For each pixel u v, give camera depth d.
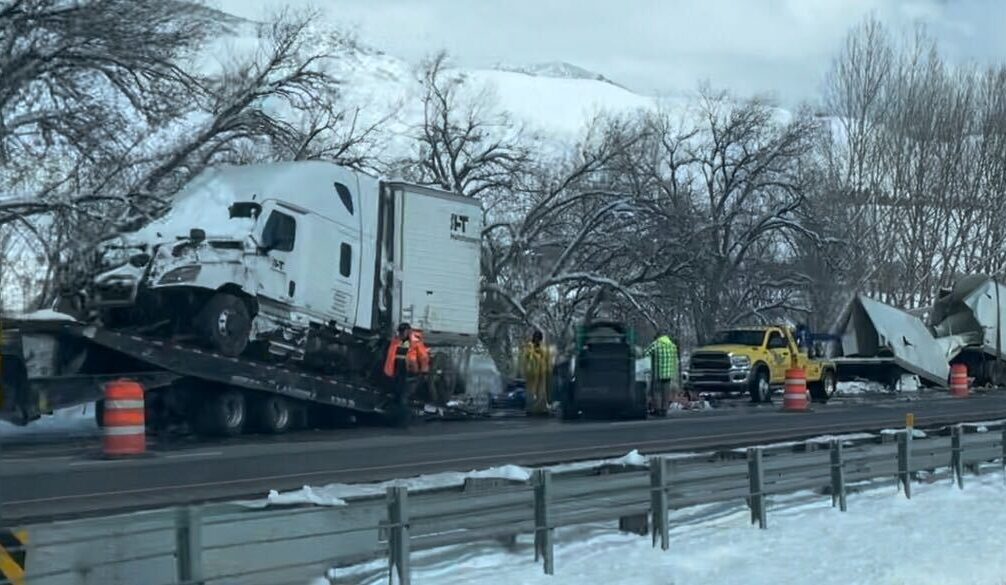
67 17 23.58
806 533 12.69
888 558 11.36
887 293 58.62
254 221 23.03
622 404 28.41
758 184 47.72
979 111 63.62
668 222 42.94
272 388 23.06
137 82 25.27
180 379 21.77
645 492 11.38
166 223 23.06
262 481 14.64
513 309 40.25
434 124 41.12
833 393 38.34
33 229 23.55
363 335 25.61
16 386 19.59
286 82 30.75
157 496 13.01
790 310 49.03
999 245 62.69
